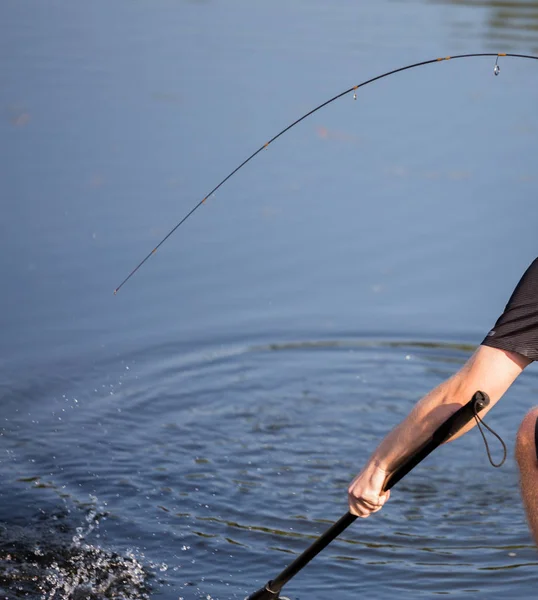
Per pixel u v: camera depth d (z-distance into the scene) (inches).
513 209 1140.5
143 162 1221.7
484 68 1732.3
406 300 947.3
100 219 1067.9
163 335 868.0
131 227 1056.8
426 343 876.0
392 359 849.5
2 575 521.7
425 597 506.0
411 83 1617.9
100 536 567.2
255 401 771.4
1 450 673.6
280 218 1105.4
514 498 626.8
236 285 960.3
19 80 1524.4
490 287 969.5
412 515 601.6
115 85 1525.6
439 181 1213.7
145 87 1518.2
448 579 524.4
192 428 722.2
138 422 728.3
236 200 1147.9
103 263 983.6
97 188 1143.0
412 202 1157.7
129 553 549.0
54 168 1190.9
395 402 776.9
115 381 789.9
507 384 379.6
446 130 1398.9
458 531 582.2
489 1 2316.7
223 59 1700.3
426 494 631.2
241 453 686.5
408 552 554.3
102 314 893.2
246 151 1279.5
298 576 527.2
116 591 510.3
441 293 960.9
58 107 1408.7
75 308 900.6
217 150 1273.4
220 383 797.2
